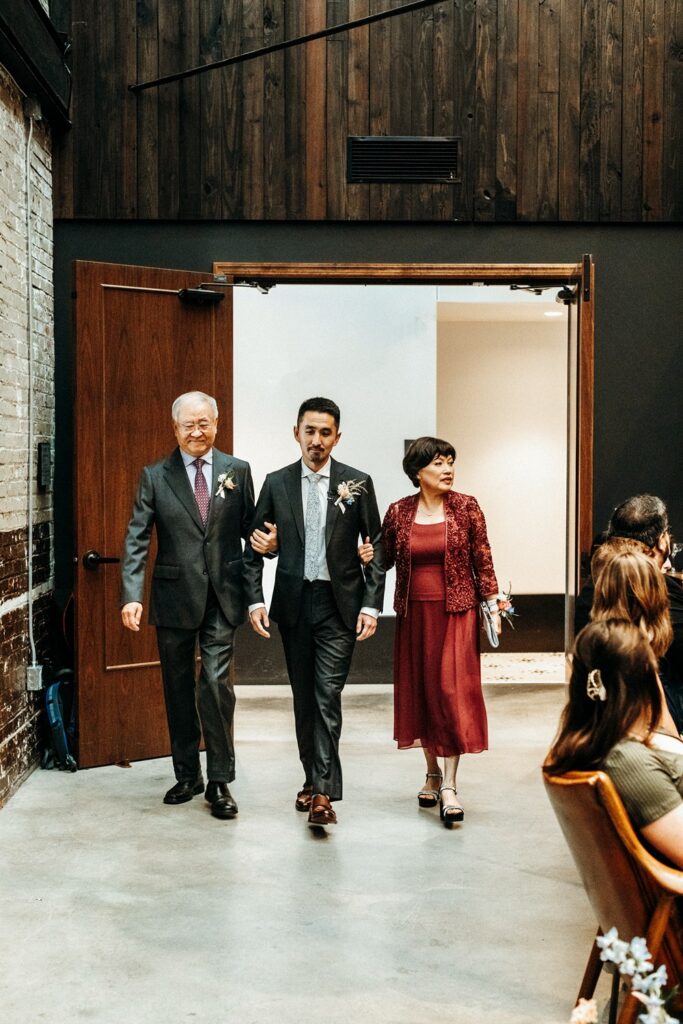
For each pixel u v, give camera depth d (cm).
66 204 579
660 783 226
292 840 413
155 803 462
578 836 228
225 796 445
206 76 580
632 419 605
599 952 257
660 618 261
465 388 906
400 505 450
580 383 547
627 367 604
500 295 773
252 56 552
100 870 382
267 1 578
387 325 709
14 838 417
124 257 587
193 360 541
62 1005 285
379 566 436
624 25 588
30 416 518
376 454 711
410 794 475
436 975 303
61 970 305
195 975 302
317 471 431
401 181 588
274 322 705
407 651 445
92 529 515
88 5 573
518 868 385
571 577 590
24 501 506
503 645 852
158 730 538
